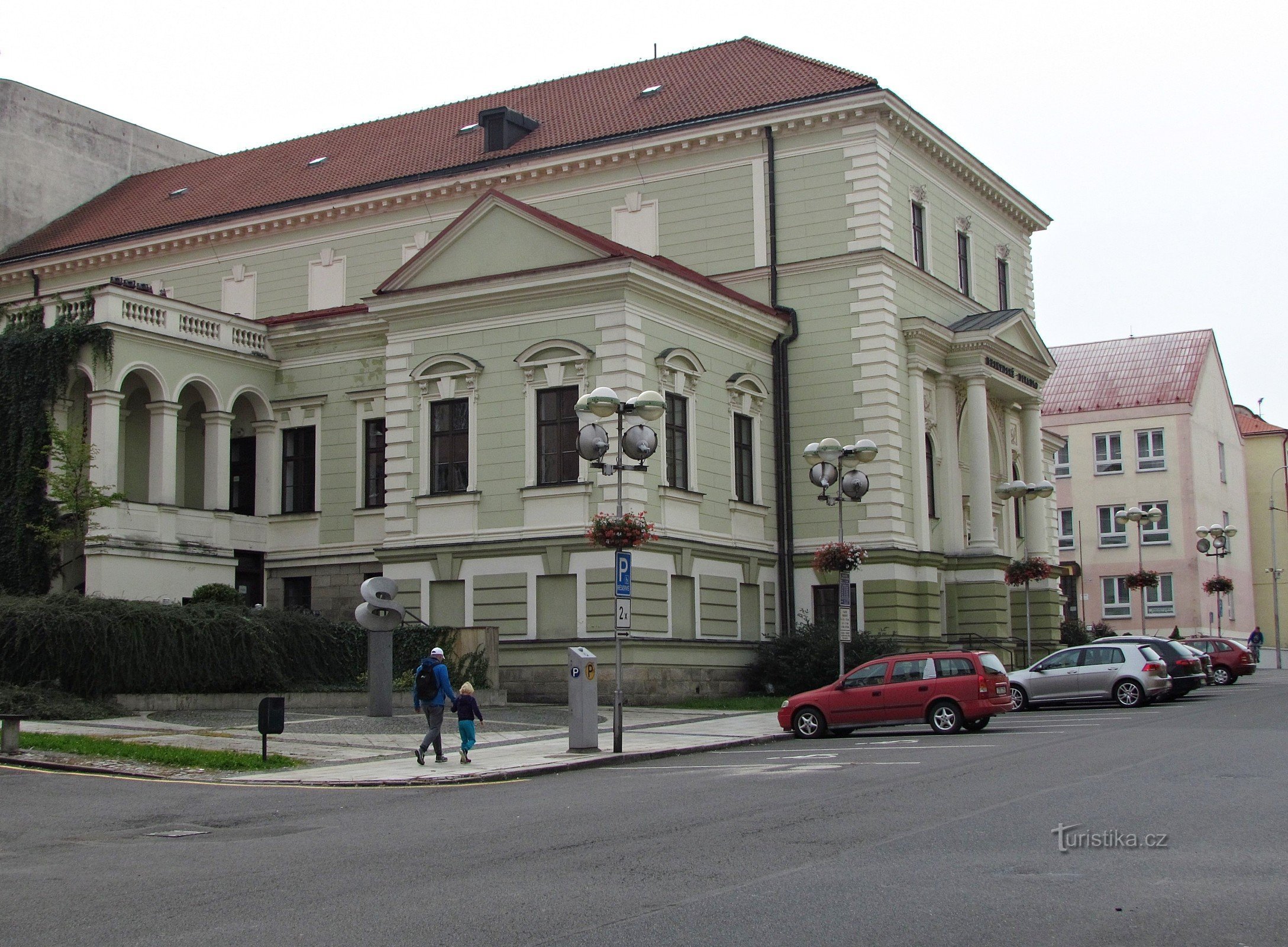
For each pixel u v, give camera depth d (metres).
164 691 30.39
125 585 36.34
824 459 32.00
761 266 41.81
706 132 42.28
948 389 43.41
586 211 44.44
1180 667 36.06
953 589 42.53
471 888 11.26
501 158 45.56
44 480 37.19
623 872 11.72
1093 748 21.77
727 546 38.00
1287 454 89.06
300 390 41.94
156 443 38.47
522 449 35.50
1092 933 9.11
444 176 45.78
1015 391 46.25
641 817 15.21
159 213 53.66
